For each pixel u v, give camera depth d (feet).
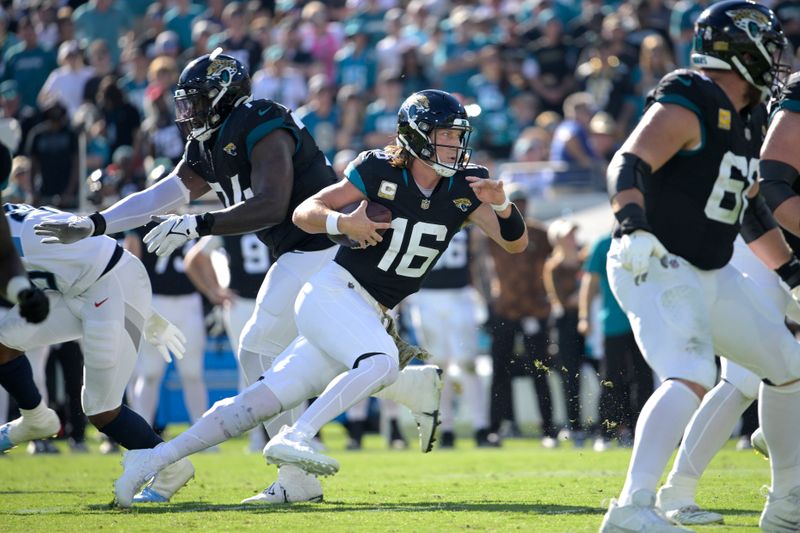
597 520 49.08
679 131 44.70
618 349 106.52
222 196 61.00
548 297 115.75
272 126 58.13
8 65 166.71
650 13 164.14
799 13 159.53
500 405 115.03
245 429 53.72
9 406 113.60
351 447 111.14
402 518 50.47
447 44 166.40
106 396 58.85
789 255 51.01
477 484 69.77
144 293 59.62
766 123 49.57
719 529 47.73
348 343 52.29
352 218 51.03
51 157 127.34
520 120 160.86
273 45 171.63
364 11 178.81
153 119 135.03
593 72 159.43
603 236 108.58
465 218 54.54
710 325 45.73
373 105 148.97
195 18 176.76
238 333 100.63
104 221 58.08
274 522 49.34
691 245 45.55
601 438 106.32
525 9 179.63
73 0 183.62
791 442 47.60
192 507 56.34
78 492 68.64
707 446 52.01
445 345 112.47
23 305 44.86
